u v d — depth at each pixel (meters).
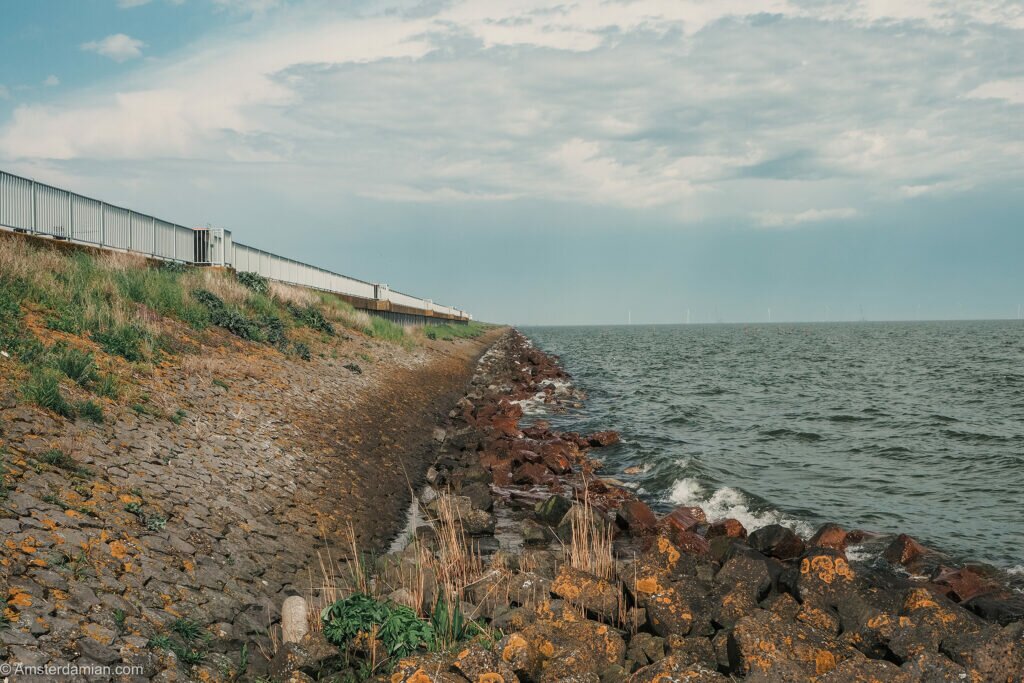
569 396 36.88
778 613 7.56
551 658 6.57
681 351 97.19
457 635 7.08
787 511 15.16
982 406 34.47
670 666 5.94
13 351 11.24
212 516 9.06
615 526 13.29
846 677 5.65
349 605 6.80
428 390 29.38
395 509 13.25
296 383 18.36
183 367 15.10
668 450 21.94
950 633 6.43
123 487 8.59
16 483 7.53
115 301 16.50
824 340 139.88
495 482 17.02
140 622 6.31
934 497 16.56
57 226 19.03
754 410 33.00
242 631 7.00
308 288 36.22
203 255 27.30
